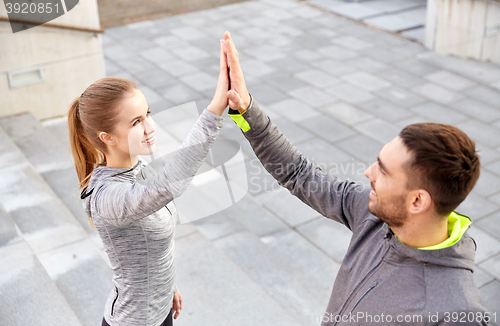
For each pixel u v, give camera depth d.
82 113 1.41
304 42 8.31
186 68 7.38
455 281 1.19
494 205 4.31
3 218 2.97
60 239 3.18
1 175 3.83
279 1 10.54
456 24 7.51
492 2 7.12
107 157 1.49
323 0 10.52
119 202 1.36
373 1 10.37
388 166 1.22
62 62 5.35
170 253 1.64
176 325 2.64
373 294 1.30
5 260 2.77
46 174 4.26
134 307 1.61
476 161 1.17
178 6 10.34
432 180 1.16
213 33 8.83
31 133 4.91
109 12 9.98
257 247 3.74
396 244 1.27
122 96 1.37
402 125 5.75
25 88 5.22
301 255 3.80
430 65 7.36
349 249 1.48
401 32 8.73
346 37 8.52
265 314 2.81
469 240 1.28
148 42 8.43
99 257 3.01
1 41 4.92
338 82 6.85
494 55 7.40
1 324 2.35
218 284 3.01
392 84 6.78
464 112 6.04
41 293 2.55
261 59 7.62
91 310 2.61
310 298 3.27
